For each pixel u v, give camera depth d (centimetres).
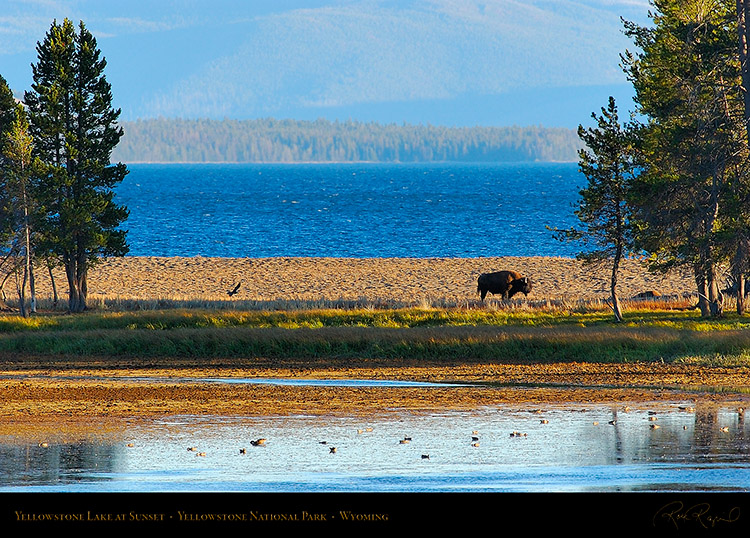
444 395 9275
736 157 14362
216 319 15225
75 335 13438
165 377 10794
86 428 7588
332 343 12644
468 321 15338
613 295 15500
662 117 15275
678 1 15500
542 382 10131
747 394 9219
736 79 14462
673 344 11981
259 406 8669
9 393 9506
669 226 14950
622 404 8675
